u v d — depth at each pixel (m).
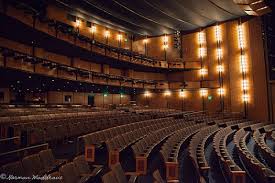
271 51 14.23
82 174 3.49
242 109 15.24
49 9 12.05
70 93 16.31
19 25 9.16
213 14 15.33
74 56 14.15
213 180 4.36
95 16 14.79
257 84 14.59
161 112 14.12
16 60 9.41
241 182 3.55
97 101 17.67
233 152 6.84
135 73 18.66
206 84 17.06
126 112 12.53
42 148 4.86
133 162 5.39
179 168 4.98
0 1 7.95
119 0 13.00
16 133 4.99
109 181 2.63
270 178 3.25
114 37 17.44
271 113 13.88
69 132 6.04
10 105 10.60
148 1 13.38
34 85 13.99
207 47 17.22
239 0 11.27
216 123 11.53
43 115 7.45
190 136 7.51
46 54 12.28
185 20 16.25
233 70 15.77
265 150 5.33
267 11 12.45
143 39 19.03
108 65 16.73
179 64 17.84
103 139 5.78
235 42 15.79
